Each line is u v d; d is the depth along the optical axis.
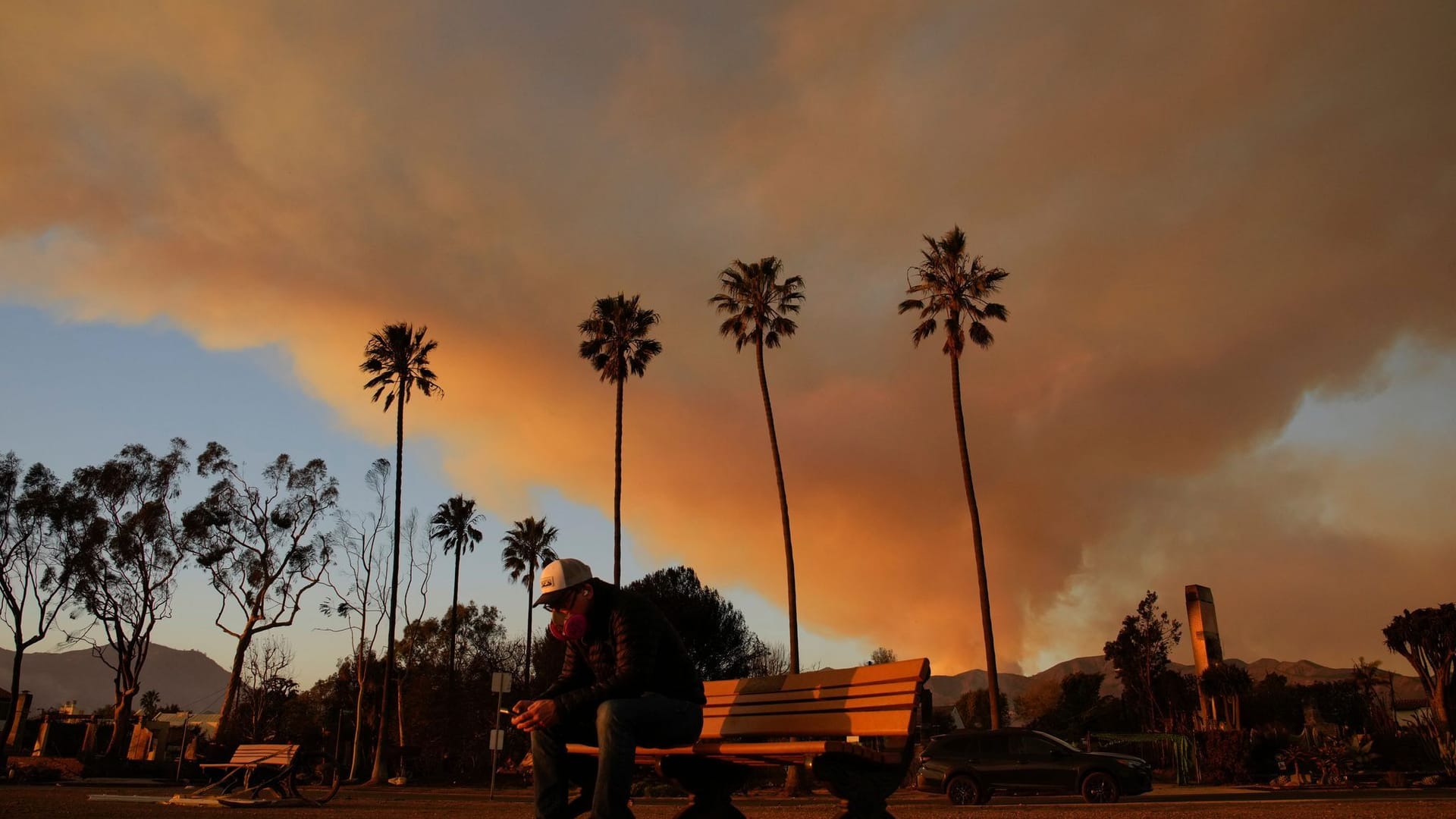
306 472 50.31
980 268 37.69
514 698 53.50
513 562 68.31
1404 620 31.88
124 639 46.75
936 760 20.86
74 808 14.45
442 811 15.95
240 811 14.84
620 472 41.41
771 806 20.06
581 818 4.79
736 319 39.53
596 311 43.28
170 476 47.56
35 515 44.22
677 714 4.07
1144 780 19.36
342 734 62.66
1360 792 21.84
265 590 48.41
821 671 4.93
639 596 4.21
